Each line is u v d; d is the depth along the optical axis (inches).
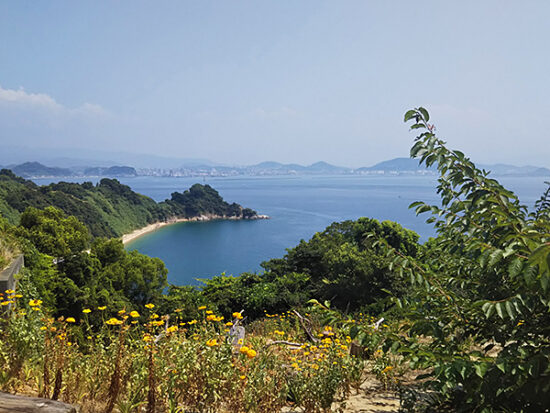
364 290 999.0
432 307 150.7
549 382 112.1
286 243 5807.1
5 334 157.0
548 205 173.6
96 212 5713.6
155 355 144.5
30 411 96.2
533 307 112.0
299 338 332.2
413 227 6284.5
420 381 223.6
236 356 170.6
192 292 1170.6
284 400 170.2
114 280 1314.0
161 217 7682.1
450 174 152.0
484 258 111.0
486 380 119.3
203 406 138.3
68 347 161.3
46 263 687.7
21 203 4562.0
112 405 131.0
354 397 201.3
